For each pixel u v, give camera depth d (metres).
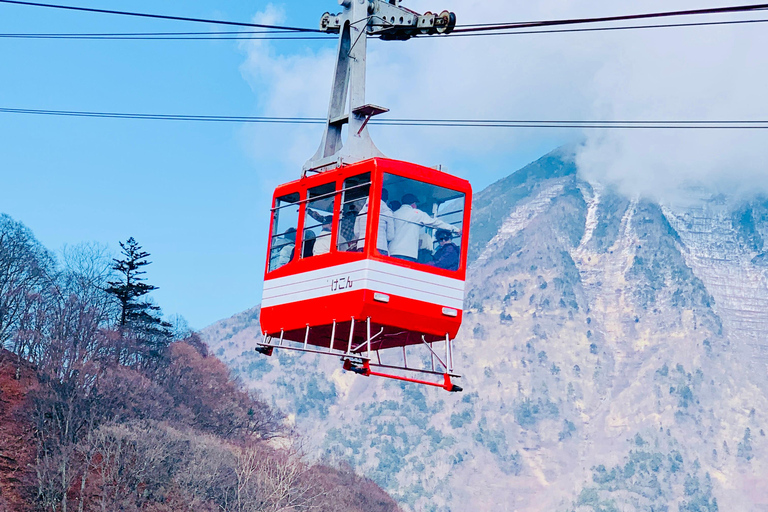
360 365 23.34
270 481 125.12
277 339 26.92
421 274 23.92
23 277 159.25
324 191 25.31
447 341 24.28
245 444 168.25
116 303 170.75
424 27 26.73
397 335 24.97
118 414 131.88
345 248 24.20
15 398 129.75
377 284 23.41
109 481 112.75
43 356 140.12
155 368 171.00
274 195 27.25
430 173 24.22
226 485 121.69
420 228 24.14
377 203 23.55
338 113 26.70
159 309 175.25
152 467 116.62
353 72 26.31
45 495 108.44
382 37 27.27
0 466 113.00
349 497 178.38
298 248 25.81
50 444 119.69
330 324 24.48
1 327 146.00
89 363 141.38
